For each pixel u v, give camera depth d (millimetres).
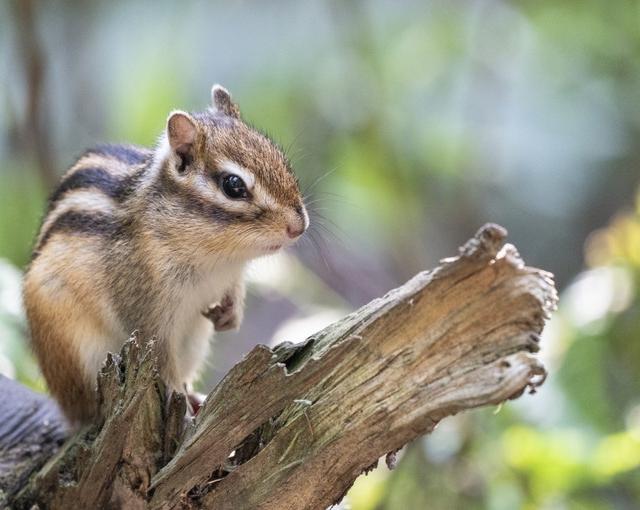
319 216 11484
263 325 17000
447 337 6355
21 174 17828
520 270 6168
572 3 19672
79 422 9562
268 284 13633
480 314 6270
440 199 19781
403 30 19844
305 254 17906
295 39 19016
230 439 7027
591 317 12242
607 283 12430
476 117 19922
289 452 6898
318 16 19141
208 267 9469
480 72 19750
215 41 19031
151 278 9375
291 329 12758
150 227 9312
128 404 7266
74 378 9430
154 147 9922
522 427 11422
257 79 18797
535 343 6258
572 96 20266
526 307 6176
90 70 19531
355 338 6555
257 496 7047
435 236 19938
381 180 17938
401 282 18656
